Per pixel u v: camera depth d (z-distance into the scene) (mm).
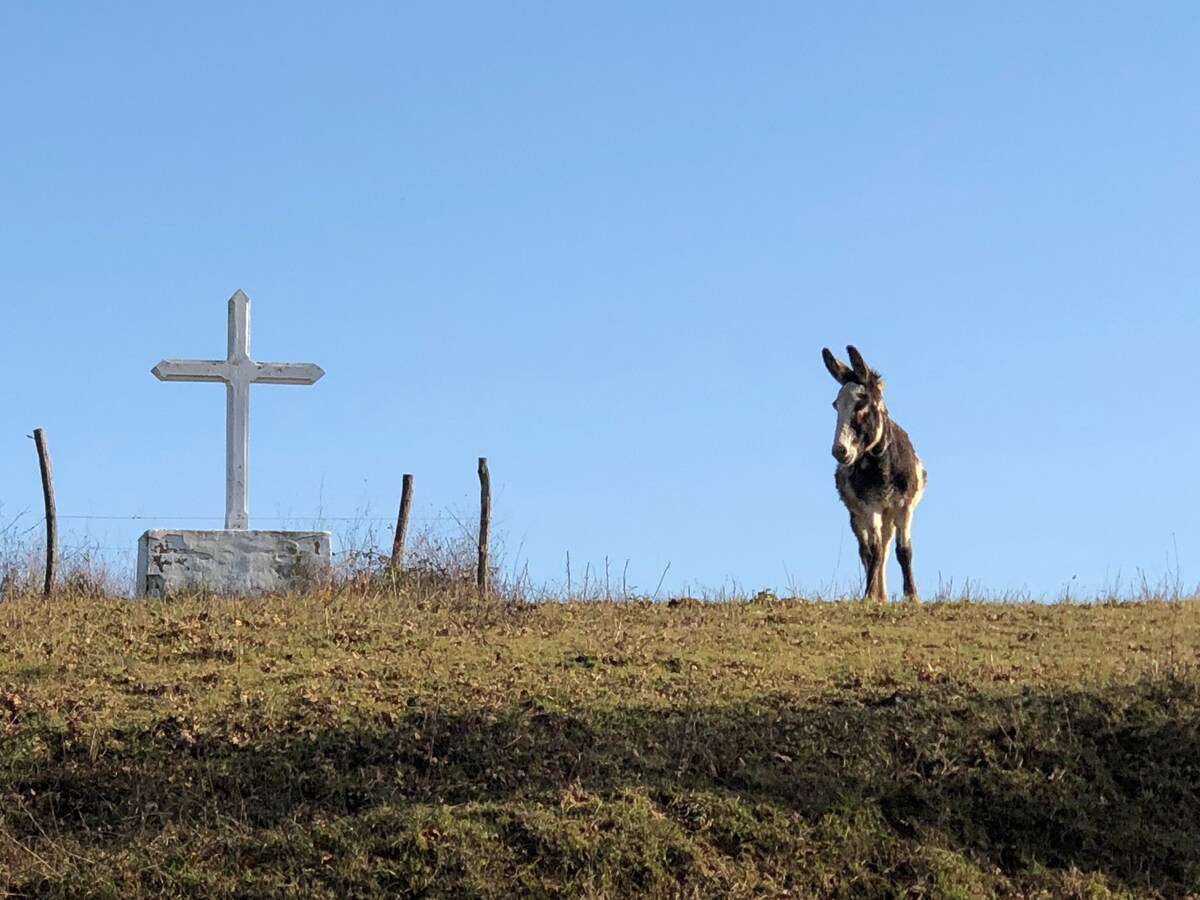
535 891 10391
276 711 12680
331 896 10344
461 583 19156
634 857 10641
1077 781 11703
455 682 13445
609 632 15797
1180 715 12492
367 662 14391
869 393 19656
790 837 10945
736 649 14867
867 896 10602
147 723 12469
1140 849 11234
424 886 10414
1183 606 17734
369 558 19453
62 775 11828
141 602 18000
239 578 19312
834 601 18391
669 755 11867
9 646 15164
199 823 11195
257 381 20297
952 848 11000
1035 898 10641
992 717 12320
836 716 12391
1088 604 18141
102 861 10750
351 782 11633
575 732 12211
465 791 11500
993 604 18109
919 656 14461
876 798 11398
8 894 10516
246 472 20172
